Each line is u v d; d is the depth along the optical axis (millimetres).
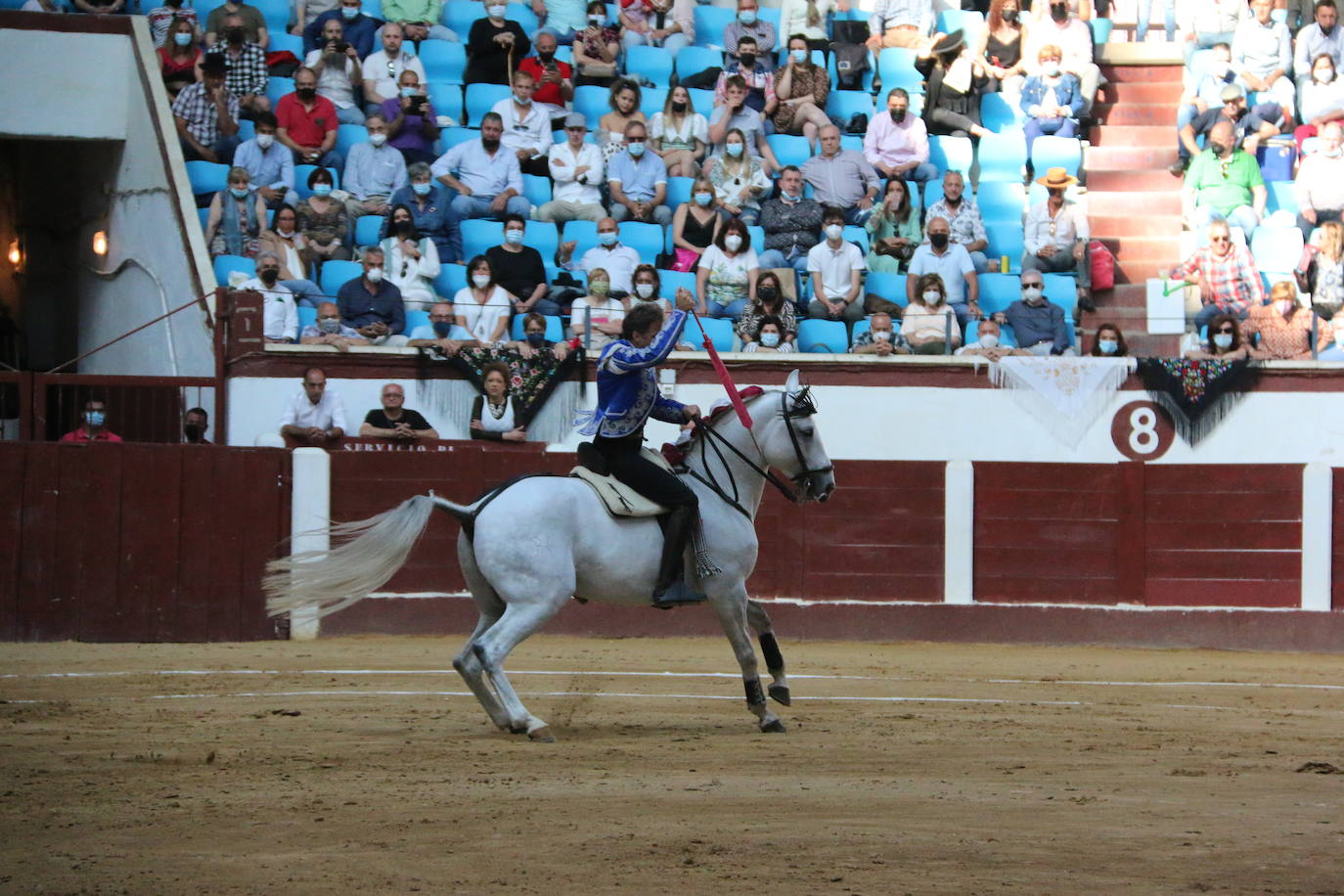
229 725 9961
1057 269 20328
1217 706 11961
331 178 18562
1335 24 22578
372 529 9234
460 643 16062
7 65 19344
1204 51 22844
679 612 17047
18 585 15828
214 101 19047
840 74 22266
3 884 5602
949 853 6133
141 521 16062
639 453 9586
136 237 19328
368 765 8289
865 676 13766
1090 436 18422
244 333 16969
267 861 5969
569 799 7246
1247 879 5754
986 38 22359
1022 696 12430
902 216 20266
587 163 19922
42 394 16641
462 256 19031
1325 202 21234
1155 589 17156
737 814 6906
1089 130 22484
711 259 19094
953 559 17266
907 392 18281
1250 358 18453
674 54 22359
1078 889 5590
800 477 10039
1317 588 16875
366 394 17312
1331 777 8266
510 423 17438
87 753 8688
